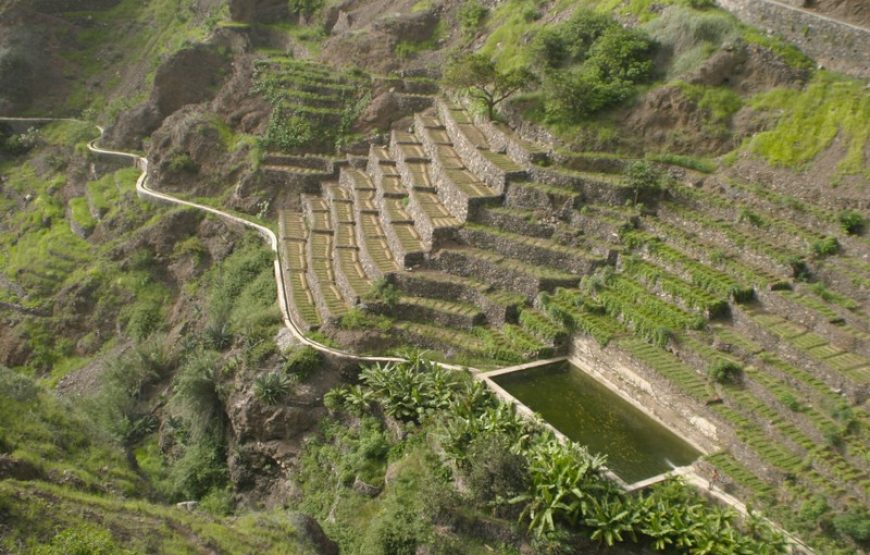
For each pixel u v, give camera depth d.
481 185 38.78
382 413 30.03
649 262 32.22
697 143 35.53
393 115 50.88
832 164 30.92
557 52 42.38
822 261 28.72
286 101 53.16
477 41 52.28
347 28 61.19
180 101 60.28
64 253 52.03
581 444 26.11
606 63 39.34
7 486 21.31
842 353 25.70
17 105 71.94
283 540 23.84
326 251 41.41
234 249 46.31
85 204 56.59
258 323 35.94
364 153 50.09
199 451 33.47
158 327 44.88
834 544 21.25
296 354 32.09
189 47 61.06
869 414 23.41
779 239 30.34
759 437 24.38
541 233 35.41
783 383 25.67
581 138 37.78
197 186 52.03
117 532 21.28
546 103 39.91
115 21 81.25
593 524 22.75
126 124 60.94
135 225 51.03
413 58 54.38
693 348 27.94
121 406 37.75
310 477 29.69
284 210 48.06
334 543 26.17
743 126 34.75
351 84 53.59
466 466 25.42
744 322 28.19
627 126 37.53
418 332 32.88
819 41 34.38
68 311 47.69
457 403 28.14
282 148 50.88
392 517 25.48
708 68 36.47
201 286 45.59
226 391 33.47
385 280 34.94
